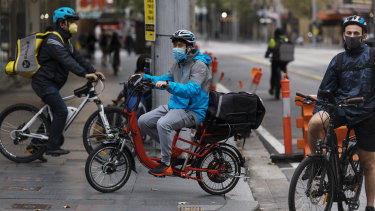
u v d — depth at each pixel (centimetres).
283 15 11606
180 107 874
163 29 1154
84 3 5288
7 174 1008
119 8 5341
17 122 1066
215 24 15275
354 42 750
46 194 895
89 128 1095
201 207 852
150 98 1231
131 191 934
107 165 897
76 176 1009
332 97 745
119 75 3344
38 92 1030
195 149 914
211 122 887
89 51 4906
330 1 9956
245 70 4075
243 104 892
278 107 2150
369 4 8650
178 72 881
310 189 746
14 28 2842
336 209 873
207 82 874
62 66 1041
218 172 917
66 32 1045
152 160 914
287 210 895
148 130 905
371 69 758
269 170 1171
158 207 846
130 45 5819
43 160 1108
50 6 2883
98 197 888
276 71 2377
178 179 1028
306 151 1241
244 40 14012
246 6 12400
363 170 815
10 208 819
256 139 1512
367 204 806
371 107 761
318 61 4944
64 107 1041
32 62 1025
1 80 2575
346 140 802
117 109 1092
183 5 1155
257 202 884
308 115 1234
